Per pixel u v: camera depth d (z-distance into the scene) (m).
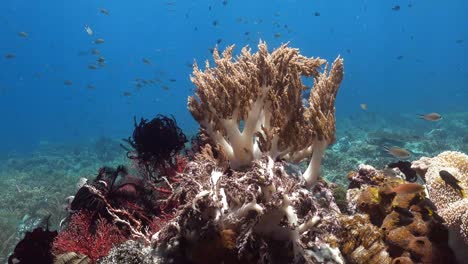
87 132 11.56
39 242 0.67
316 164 0.76
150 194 0.85
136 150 0.95
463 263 0.60
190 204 0.55
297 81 0.78
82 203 0.82
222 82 0.75
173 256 0.57
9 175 4.27
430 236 0.63
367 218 0.72
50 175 3.98
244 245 0.51
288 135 0.77
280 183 0.57
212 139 0.82
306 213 0.59
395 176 0.97
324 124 0.74
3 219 2.26
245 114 0.75
